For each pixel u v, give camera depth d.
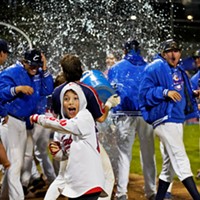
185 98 9.41
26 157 9.99
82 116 7.12
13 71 9.17
